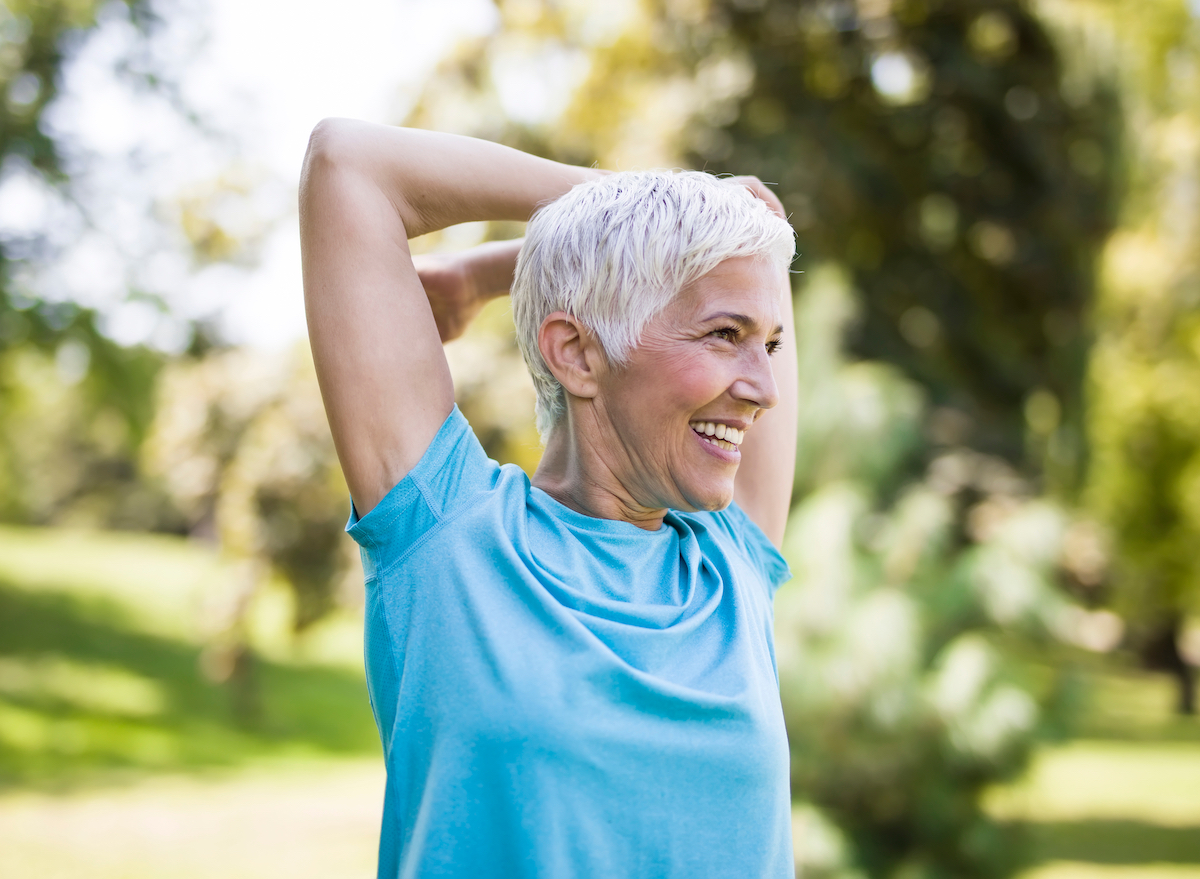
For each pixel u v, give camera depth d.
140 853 8.16
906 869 5.15
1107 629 21.12
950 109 6.99
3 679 14.40
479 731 1.08
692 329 1.18
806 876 5.04
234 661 14.16
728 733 1.15
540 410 1.36
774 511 1.57
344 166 1.26
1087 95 7.02
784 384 1.58
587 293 1.21
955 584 5.41
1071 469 7.13
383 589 1.18
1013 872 5.45
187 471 12.72
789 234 1.23
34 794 9.98
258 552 12.23
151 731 13.12
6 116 13.91
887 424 5.39
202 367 12.75
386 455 1.21
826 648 5.08
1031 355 7.33
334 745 13.73
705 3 6.82
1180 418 16.48
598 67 7.54
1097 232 7.17
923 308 7.18
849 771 5.18
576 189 1.27
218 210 12.41
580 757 1.07
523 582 1.13
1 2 14.10
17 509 35.78
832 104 6.96
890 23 6.82
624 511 1.28
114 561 24.69
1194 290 14.29
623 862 1.09
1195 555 17.56
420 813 1.09
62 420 32.94
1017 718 5.17
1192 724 17.70
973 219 7.21
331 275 1.24
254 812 9.73
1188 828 10.20
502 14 7.82
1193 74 11.48
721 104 6.71
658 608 1.18
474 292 1.62
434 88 7.97
